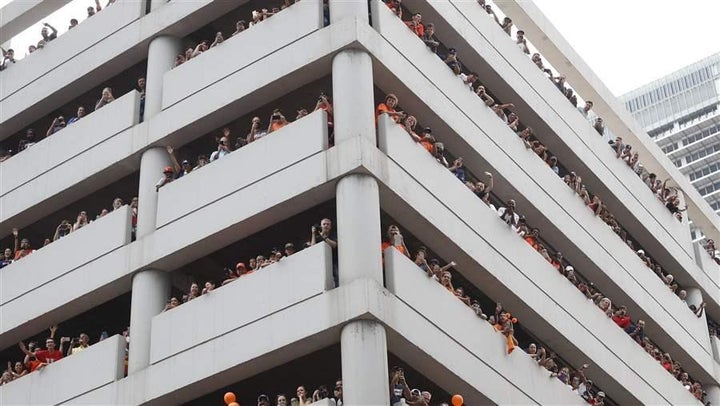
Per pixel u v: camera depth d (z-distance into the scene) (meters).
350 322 21.38
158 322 24.14
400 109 26.09
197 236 24.59
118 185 28.69
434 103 26.30
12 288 27.44
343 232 22.33
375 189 22.89
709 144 114.44
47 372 25.34
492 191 28.45
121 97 28.17
